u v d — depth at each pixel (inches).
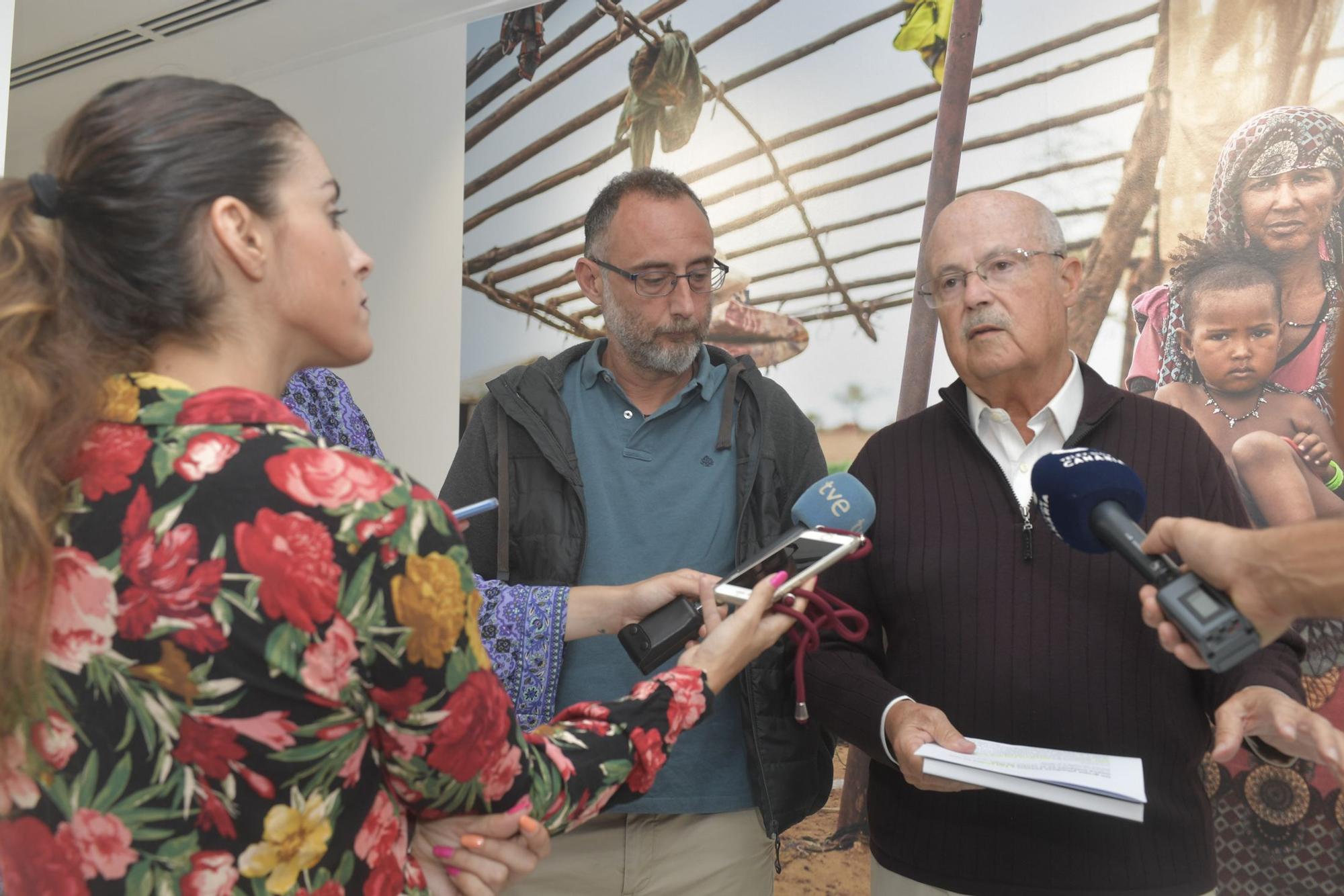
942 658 65.4
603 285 73.0
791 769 68.3
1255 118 98.1
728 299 126.7
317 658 30.2
